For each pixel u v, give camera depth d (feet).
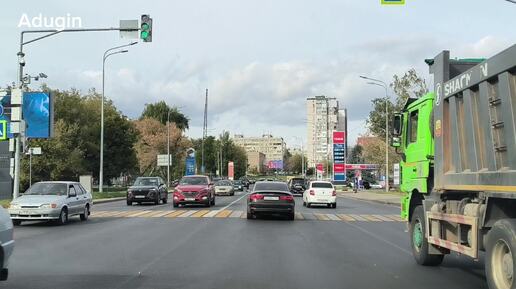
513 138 22.08
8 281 29.17
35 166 168.25
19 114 86.48
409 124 38.24
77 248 42.57
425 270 33.37
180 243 45.80
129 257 37.96
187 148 294.46
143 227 60.13
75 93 222.48
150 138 282.15
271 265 34.86
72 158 180.45
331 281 29.68
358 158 430.61
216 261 36.35
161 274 31.48
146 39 74.59
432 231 32.12
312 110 494.18
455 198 30.27
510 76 22.47
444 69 30.50
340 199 154.92
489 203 24.59
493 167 24.04
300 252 41.01
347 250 42.34
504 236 22.77
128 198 111.86
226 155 429.79
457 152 28.43
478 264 35.76
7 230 26.35
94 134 220.43
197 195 99.55
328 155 425.69
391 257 38.81
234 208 97.30
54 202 62.13
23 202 61.62
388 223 68.49
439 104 31.07
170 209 94.84
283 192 71.31
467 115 27.02
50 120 135.23
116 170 229.86
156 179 117.80
